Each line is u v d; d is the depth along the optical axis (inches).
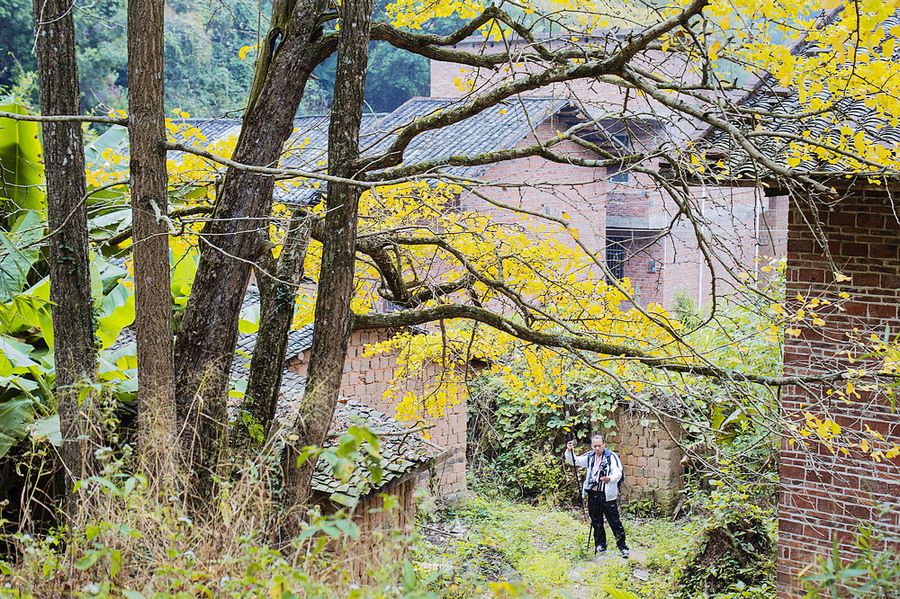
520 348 353.4
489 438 612.7
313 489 309.1
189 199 341.4
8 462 272.1
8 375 279.6
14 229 346.9
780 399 305.4
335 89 231.5
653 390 339.0
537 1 325.7
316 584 112.9
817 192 257.6
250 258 253.4
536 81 220.7
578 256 332.5
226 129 848.9
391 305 593.9
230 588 117.0
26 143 346.9
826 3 161.2
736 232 250.8
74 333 228.5
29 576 129.4
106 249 383.6
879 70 197.2
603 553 486.9
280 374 251.0
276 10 264.2
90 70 846.5
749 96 311.3
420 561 344.8
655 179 240.4
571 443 523.2
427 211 343.3
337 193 231.5
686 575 411.2
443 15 315.9
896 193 279.7
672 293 787.4
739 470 420.8
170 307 215.5
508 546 459.2
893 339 286.4
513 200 673.0
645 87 210.5
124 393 303.0
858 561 111.6
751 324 448.8
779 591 309.6
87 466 192.7
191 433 230.4
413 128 236.5
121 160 378.3
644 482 581.9
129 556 136.3
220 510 139.6
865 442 256.5
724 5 219.9
